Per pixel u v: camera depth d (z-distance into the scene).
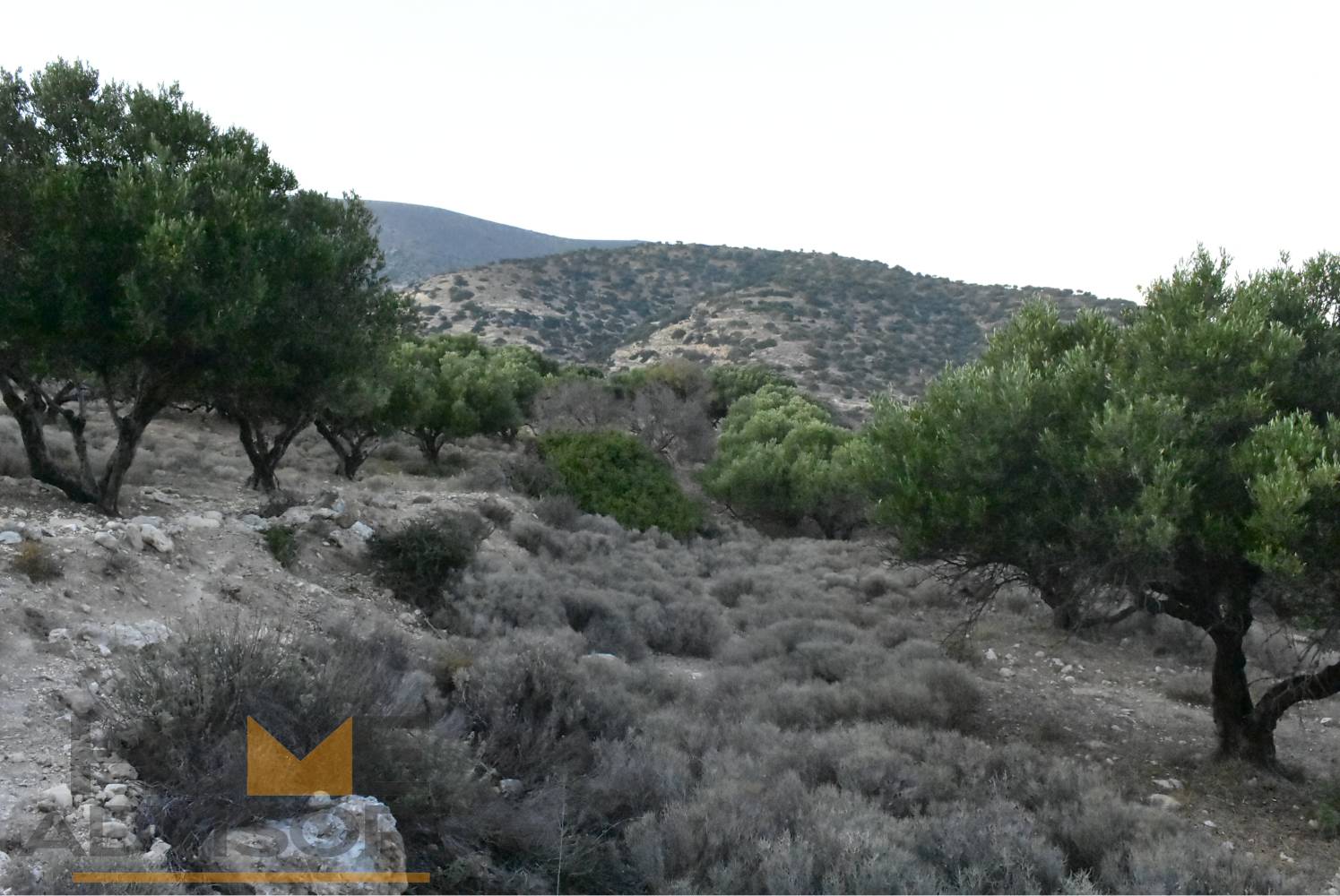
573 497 24.88
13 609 6.70
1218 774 9.30
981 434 9.53
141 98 11.49
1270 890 6.21
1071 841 6.83
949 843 6.19
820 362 91.44
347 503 13.80
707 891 5.53
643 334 111.19
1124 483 8.63
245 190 11.24
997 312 107.38
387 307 15.79
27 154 10.64
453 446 39.75
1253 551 7.61
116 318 9.93
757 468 31.83
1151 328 9.42
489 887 5.18
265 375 11.81
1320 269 9.47
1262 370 8.39
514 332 108.56
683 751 8.12
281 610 9.55
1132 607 9.87
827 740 8.49
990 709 11.65
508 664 8.16
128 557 8.48
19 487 11.33
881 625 15.65
